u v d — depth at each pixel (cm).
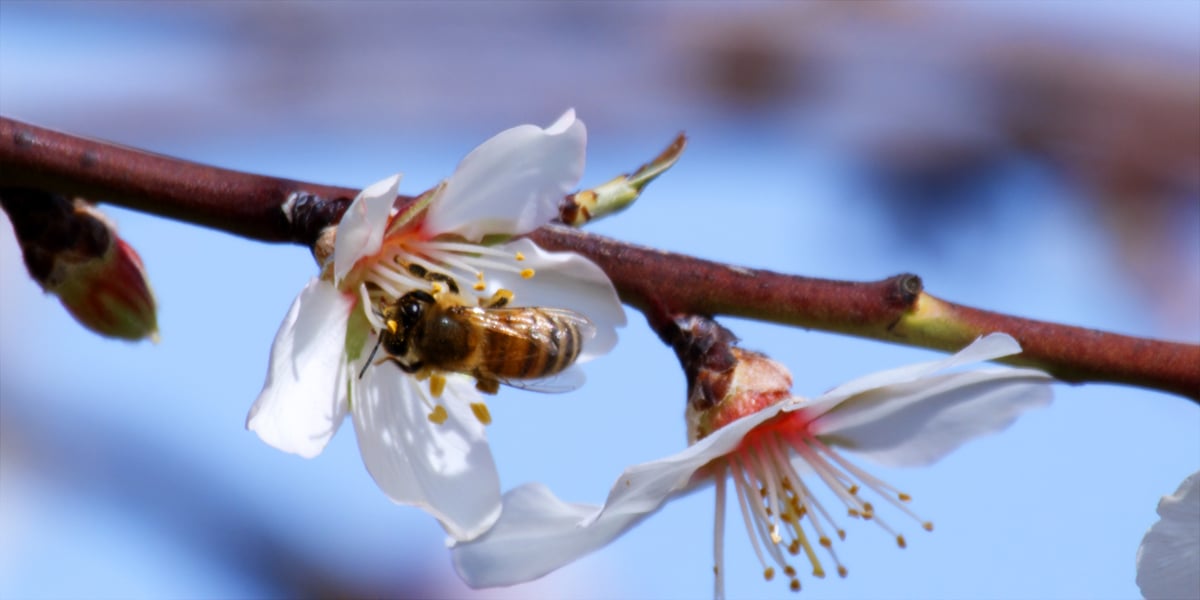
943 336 32
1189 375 32
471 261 32
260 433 32
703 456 32
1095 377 32
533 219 32
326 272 32
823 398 32
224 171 32
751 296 32
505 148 32
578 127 32
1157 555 32
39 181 32
